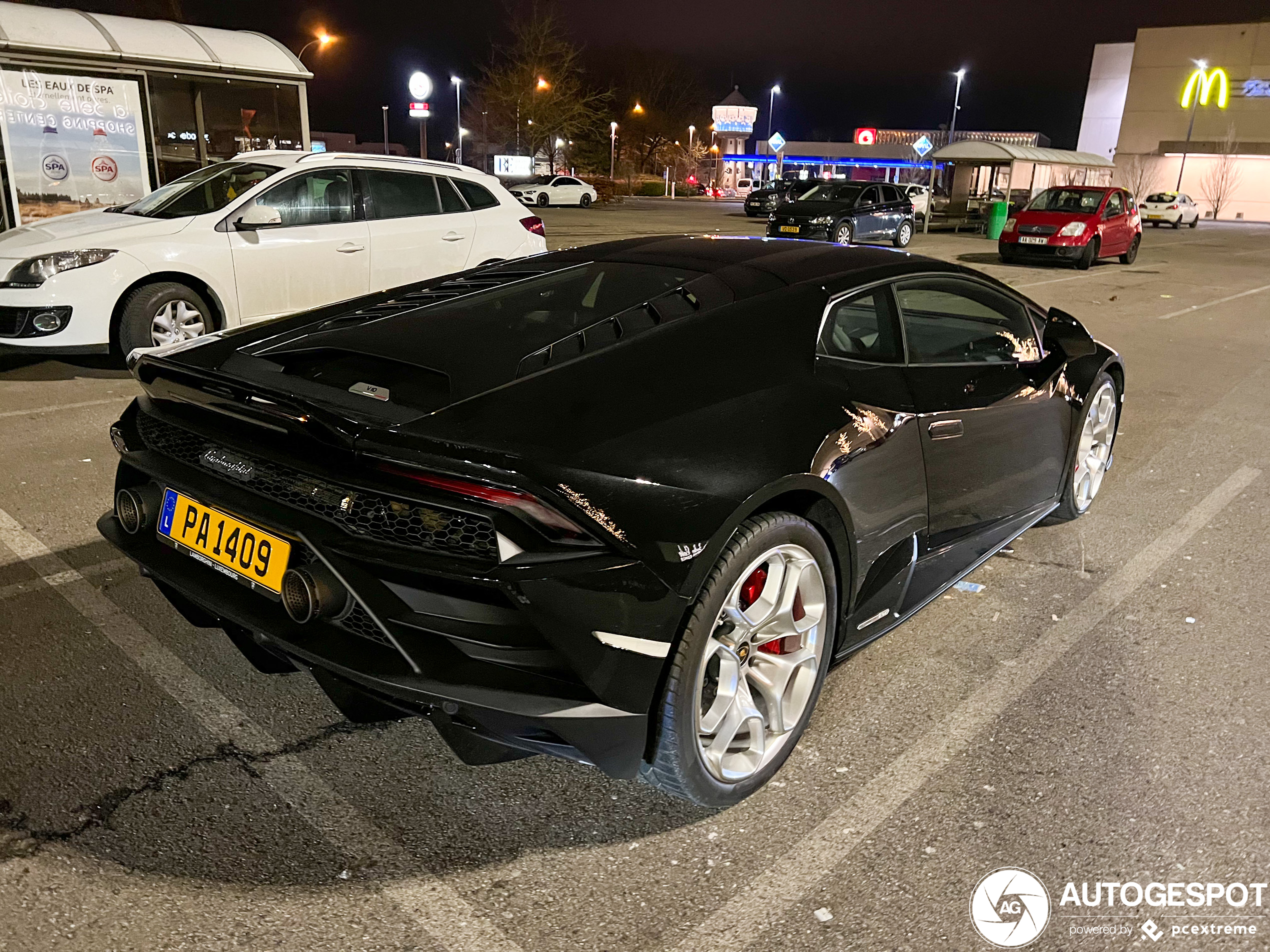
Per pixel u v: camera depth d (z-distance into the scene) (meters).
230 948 1.93
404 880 2.14
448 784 2.51
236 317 6.98
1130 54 67.00
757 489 2.25
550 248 18.19
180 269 6.63
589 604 2.03
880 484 2.71
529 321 2.80
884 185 22.86
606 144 66.00
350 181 7.52
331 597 2.15
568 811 2.41
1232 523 4.66
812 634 2.56
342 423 2.16
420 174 7.97
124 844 2.23
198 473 2.54
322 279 7.34
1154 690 3.07
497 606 2.07
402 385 2.38
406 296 3.19
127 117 9.74
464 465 2.02
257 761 2.57
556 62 48.78
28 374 7.07
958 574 3.43
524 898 2.10
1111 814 2.43
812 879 2.18
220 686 2.94
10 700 2.81
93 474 4.84
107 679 2.95
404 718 2.75
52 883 2.09
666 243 3.51
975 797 2.49
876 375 2.88
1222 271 19.88
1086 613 3.64
